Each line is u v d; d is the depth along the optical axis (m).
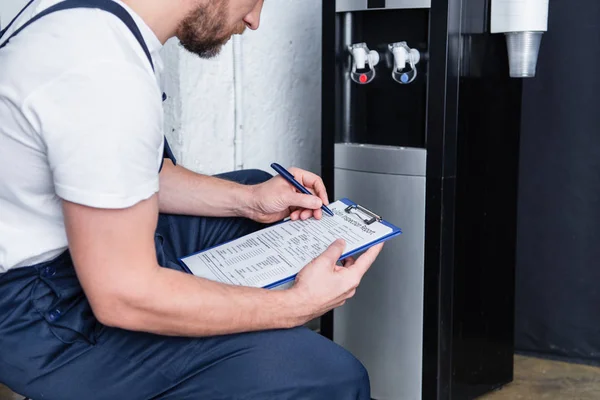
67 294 1.00
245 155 1.86
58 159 0.87
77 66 0.87
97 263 0.89
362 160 1.55
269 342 1.02
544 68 1.82
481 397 1.71
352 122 1.61
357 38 1.58
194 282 0.96
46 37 0.90
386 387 1.60
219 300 0.96
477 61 1.51
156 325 0.94
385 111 1.57
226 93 1.78
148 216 0.91
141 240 0.90
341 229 1.21
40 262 1.00
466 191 1.54
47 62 0.88
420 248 1.50
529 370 1.87
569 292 1.89
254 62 1.83
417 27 1.49
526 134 1.88
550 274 1.90
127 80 0.88
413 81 1.51
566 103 1.82
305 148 2.02
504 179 1.68
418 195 1.49
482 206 1.60
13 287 0.99
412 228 1.51
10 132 0.91
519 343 1.97
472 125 1.52
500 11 1.51
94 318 1.02
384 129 1.57
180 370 1.01
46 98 0.87
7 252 0.97
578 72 1.79
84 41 0.89
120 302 0.90
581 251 1.86
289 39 1.91
